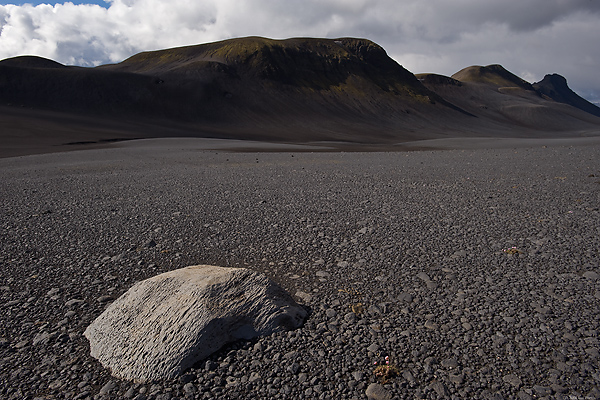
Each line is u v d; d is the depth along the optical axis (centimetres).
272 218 797
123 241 674
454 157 2170
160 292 384
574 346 340
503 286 460
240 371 322
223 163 2116
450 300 433
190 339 332
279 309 381
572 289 444
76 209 941
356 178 1347
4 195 1176
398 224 727
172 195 1098
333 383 307
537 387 294
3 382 322
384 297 447
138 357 330
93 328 381
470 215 775
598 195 910
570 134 12094
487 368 318
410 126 10650
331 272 522
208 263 570
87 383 318
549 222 702
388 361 331
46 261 589
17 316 428
